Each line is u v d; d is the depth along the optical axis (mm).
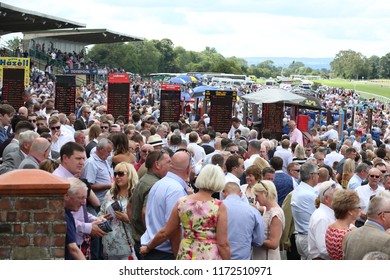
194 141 21312
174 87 35719
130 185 13258
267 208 12438
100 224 11977
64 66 99500
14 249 9906
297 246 14242
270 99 38438
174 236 10969
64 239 10008
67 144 12398
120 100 34594
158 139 18672
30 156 13867
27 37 97375
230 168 15164
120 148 16406
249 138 28188
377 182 16484
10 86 34938
